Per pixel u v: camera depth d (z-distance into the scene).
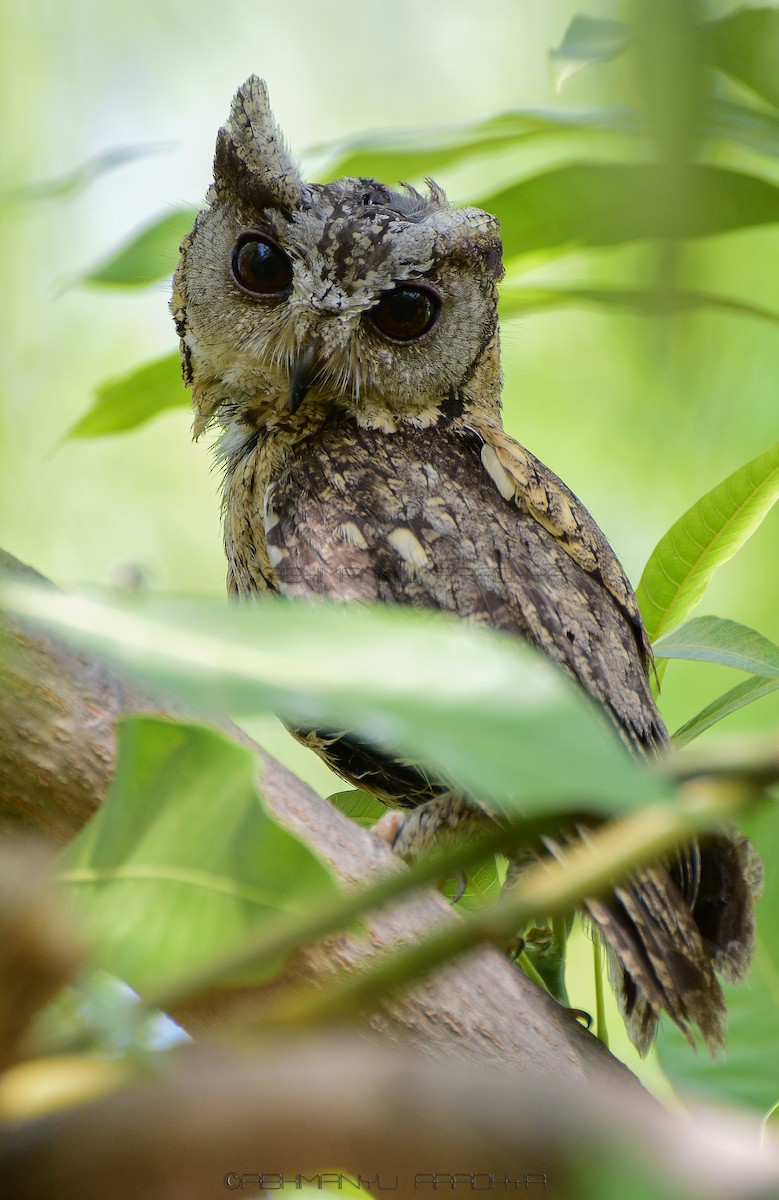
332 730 1.24
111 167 1.07
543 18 0.70
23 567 0.68
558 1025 0.77
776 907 1.09
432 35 0.86
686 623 1.11
